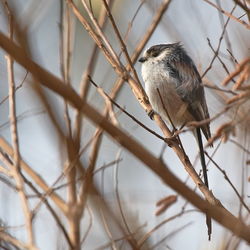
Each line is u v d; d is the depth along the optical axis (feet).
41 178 30.27
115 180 29.84
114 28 32.89
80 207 29.55
